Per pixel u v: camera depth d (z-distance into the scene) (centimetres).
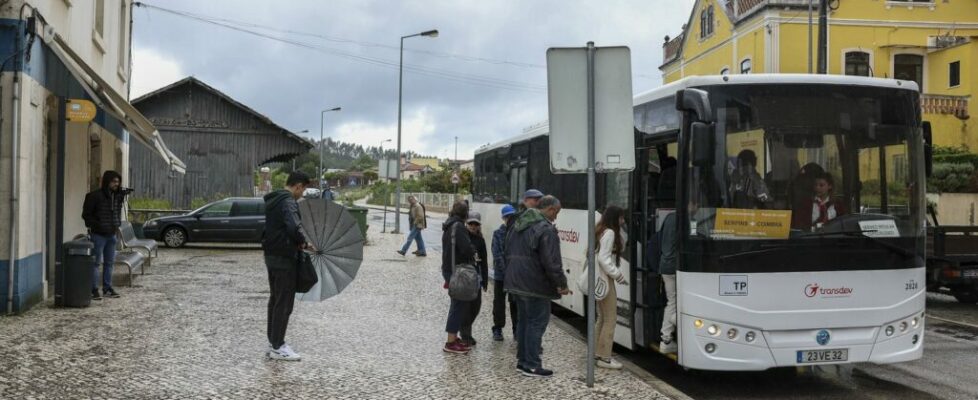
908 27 3491
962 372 873
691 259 721
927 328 1182
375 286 1516
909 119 764
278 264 799
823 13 2172
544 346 932
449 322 872
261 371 759
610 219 811
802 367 904
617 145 727
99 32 1728
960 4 3516
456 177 5066
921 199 759
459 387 721
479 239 948
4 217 1029
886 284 737
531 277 756
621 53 723
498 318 958
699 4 4150
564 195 1141
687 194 730
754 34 3550
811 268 721
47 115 1181
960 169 2967
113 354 813
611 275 797
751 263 715
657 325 829
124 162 2180
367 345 909
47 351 816
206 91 3756
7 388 666
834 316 723
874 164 748
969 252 1380
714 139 716
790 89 740
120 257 1431
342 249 848
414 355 860
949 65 3450
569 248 1120
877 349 734
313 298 837
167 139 3734
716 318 713
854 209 739
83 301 1122
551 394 704
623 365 861
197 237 2380
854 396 768
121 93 2080
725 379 845
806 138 736
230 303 1206
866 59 3497
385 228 3878
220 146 3772
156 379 715
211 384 703
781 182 728
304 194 882
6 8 1029
